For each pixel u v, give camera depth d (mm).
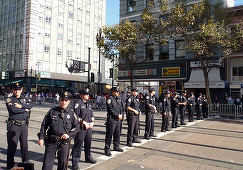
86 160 4891
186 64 20250
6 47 38656
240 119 13500
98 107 20875
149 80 22453
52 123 3467
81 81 41219
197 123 11602
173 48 21172
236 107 13883
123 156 5402
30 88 33656
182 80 20859
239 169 4547
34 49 34375
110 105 5488
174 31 16219
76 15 40844
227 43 14523
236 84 18297
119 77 24594
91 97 22781
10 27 38031
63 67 38469
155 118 13836
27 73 33344
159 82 22688
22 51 34969
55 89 37562
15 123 4457
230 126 10500
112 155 5461
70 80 39156
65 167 3555
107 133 5508
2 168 4480
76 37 40844
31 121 11164
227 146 6500
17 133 4477
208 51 15258
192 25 15547
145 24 16891
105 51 17938
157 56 22219
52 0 36812
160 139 7461
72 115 3643
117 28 16875
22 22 35562
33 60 34219
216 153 5746
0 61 39750
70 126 3594
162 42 17484
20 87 4562
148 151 5906
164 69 21500
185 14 15211
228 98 17688
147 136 7441
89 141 4859
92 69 43844
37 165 4676
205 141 7164
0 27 40250
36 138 7277
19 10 36344
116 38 16859
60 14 38094
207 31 14000
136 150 5992
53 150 3465
